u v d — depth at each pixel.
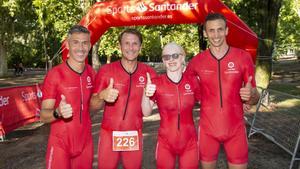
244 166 3.60
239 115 3.58
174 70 3.47
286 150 5.65
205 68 3.58
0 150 6.30
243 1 15.18
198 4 8.25
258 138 6.96
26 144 6.65
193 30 25.28
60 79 3.29
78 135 3.37
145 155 5.62
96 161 5.42
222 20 3.45
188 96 3.54
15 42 31.67
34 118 8.82
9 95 7.73
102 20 8.89
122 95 3.63
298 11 27.27
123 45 3.55
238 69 3.52
